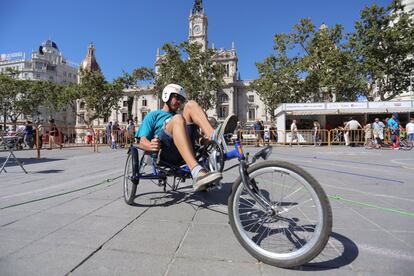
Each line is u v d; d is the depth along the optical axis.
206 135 2.90
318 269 1.85
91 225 2.65
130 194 3.32
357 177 5.38
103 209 3.17
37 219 2.82
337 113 20.56
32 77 80.19
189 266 1.88
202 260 1.97
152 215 2.95
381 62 25.12
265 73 32.84
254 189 2.12
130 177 3.31
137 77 40.84
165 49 36.41
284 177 2.02
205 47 71.44
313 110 20.78
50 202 3.47
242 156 2.30
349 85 25.45
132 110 71.38
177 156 3.08
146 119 3.37
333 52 25.73
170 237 2.37
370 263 1.92
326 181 4.95
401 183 4.75
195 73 37.88
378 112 20.17
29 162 8.14
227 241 2.29
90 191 4.10
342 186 4.50
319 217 1.82
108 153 11.75
